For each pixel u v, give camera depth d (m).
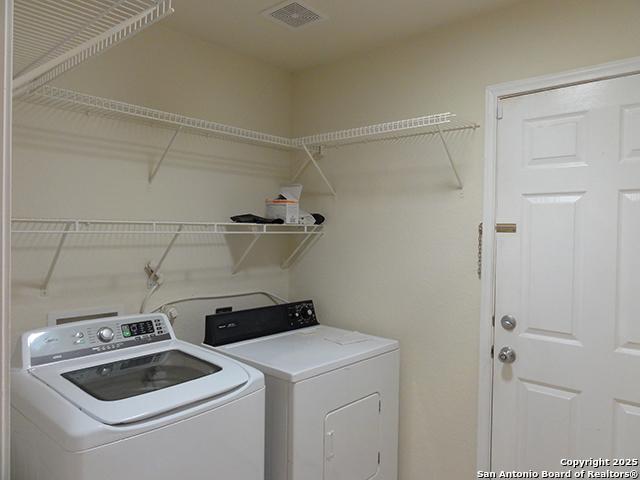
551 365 1.78
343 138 2.24
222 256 2.39
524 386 1.85
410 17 1.99
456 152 2.02
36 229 1.72
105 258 1.92
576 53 1.70
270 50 2.38
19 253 1.68
